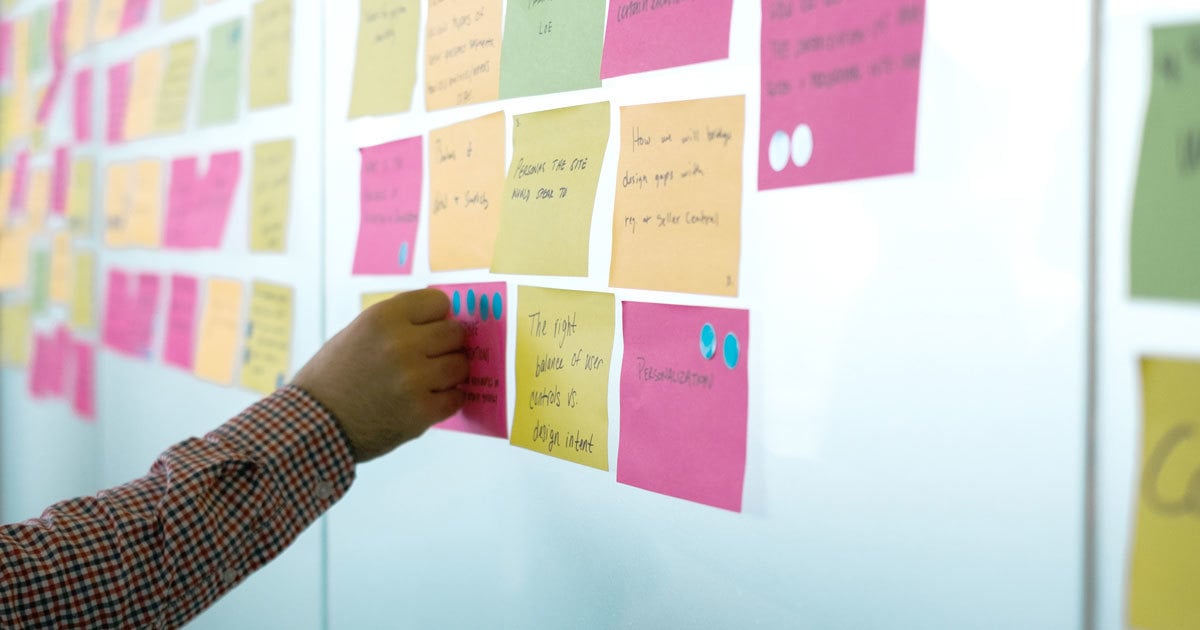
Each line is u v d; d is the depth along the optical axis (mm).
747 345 518
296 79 930
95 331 1413
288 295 944
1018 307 408
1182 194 362
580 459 625
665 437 566
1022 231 405
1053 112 394
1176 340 364
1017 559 412
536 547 672
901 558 453
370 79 826
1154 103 367
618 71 592
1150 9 367
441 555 766
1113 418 382
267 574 1019
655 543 580
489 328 701
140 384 1270
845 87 468
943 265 432
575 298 626
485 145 699
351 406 672
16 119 1783
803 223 488
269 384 970
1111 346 381
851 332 469
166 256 1198
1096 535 388
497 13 687
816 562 489
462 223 723
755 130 512
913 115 440
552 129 642
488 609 718
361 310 843
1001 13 409
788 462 500
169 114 1186
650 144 572
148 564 626
